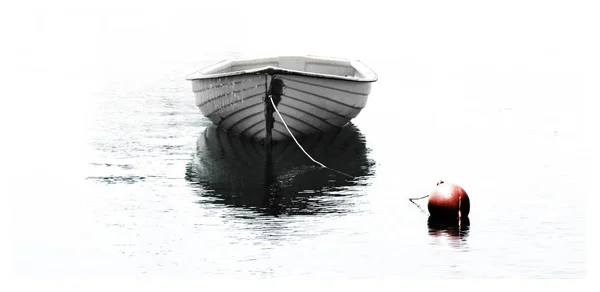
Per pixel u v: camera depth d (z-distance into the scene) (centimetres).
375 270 1176
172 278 1155
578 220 1377
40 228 1348
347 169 1688
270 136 1869
